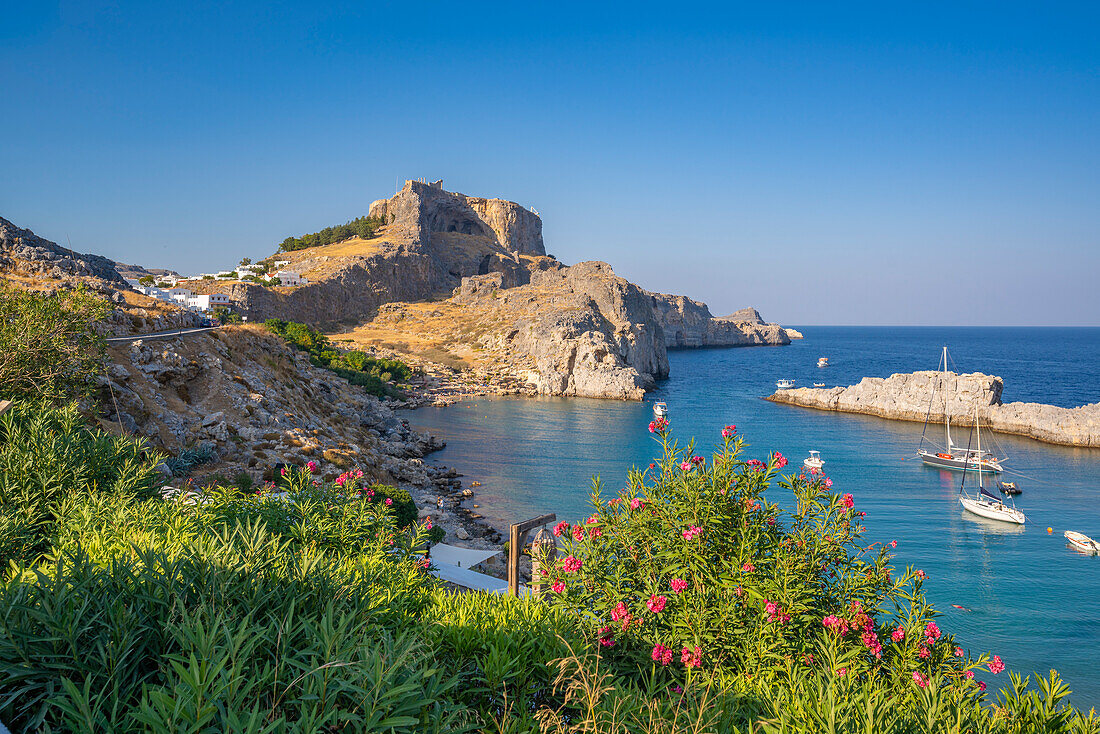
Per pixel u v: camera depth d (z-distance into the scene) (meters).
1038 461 75.44
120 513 11.09
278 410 48.28
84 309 25.11
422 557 12.70
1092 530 49.78
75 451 13.55
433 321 184.75
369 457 50.88
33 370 22.91
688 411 111.62
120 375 36.94
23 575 6.30
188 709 4.03
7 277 46.59
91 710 4.29
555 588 8.83
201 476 33.16
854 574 8.77
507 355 152.50
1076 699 26.92
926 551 44.78
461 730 4.81
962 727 6.23
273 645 5.12
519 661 6.39
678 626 8.05
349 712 4.39
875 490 61.47
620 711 5.71
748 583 8.25
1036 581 39.19
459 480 61.09
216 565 6.16
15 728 4.48
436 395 121.56
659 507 9.14
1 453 12.52
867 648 7.76
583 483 60.97
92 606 5.29
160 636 5.24
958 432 93.69
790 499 45.28
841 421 101.94
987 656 7.83
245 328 60.16
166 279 168.12
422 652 5.67
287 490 14.11
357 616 6.34
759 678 7.37
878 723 5.81
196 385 44.50
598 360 135.25
